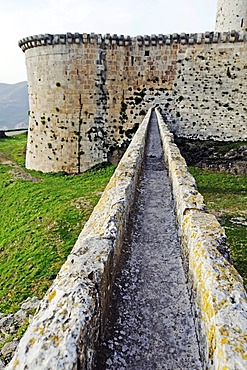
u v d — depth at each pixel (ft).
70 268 8.49
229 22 67.21
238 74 60.80
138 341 9.09
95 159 69.15
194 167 62.80
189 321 9.97
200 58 61.98
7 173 73.05
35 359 5.38
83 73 66.03
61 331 5.97
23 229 44.70
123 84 66.03
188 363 8.40
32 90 73.46
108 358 8.41
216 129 63.67
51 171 72.18
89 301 6.98
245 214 40.47
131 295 11.24
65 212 44.93
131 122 67.05
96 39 63.87
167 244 15.51
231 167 59.67
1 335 23.38
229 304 7.19
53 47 66.18
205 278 8.64
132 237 16.24
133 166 22.04
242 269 27.68
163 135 38.06
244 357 5.69
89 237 10.77
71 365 5.31
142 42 63.21
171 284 12.03
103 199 15.64
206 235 11.17
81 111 67.82
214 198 47.06
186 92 63.98
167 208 20.70
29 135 77.82
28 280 30.83
